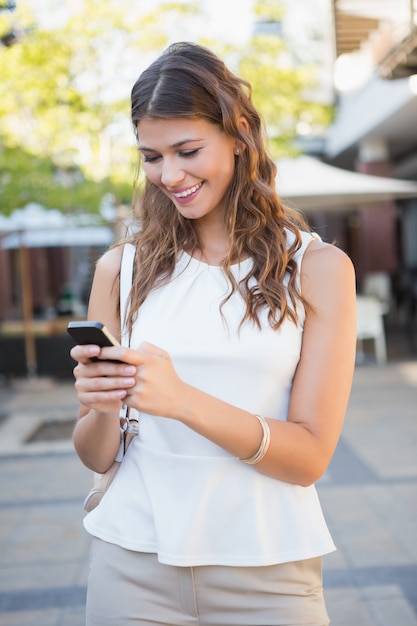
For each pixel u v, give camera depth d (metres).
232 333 1.41
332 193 9.84
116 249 1.60
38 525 4.64
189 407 1.25
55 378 10.92
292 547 1.39
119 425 1.47
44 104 8.74
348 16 6.42
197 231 1.51
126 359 1.20
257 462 1.34
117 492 1.47
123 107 8.51
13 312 18.81
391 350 12.42
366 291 14.73
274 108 9.94
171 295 1.46
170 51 1.42
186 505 1.40
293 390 1.42
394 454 5.98
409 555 3.90
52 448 6.57
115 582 1.44
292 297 1.41
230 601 1.40
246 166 1.46
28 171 8.84
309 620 1.41
